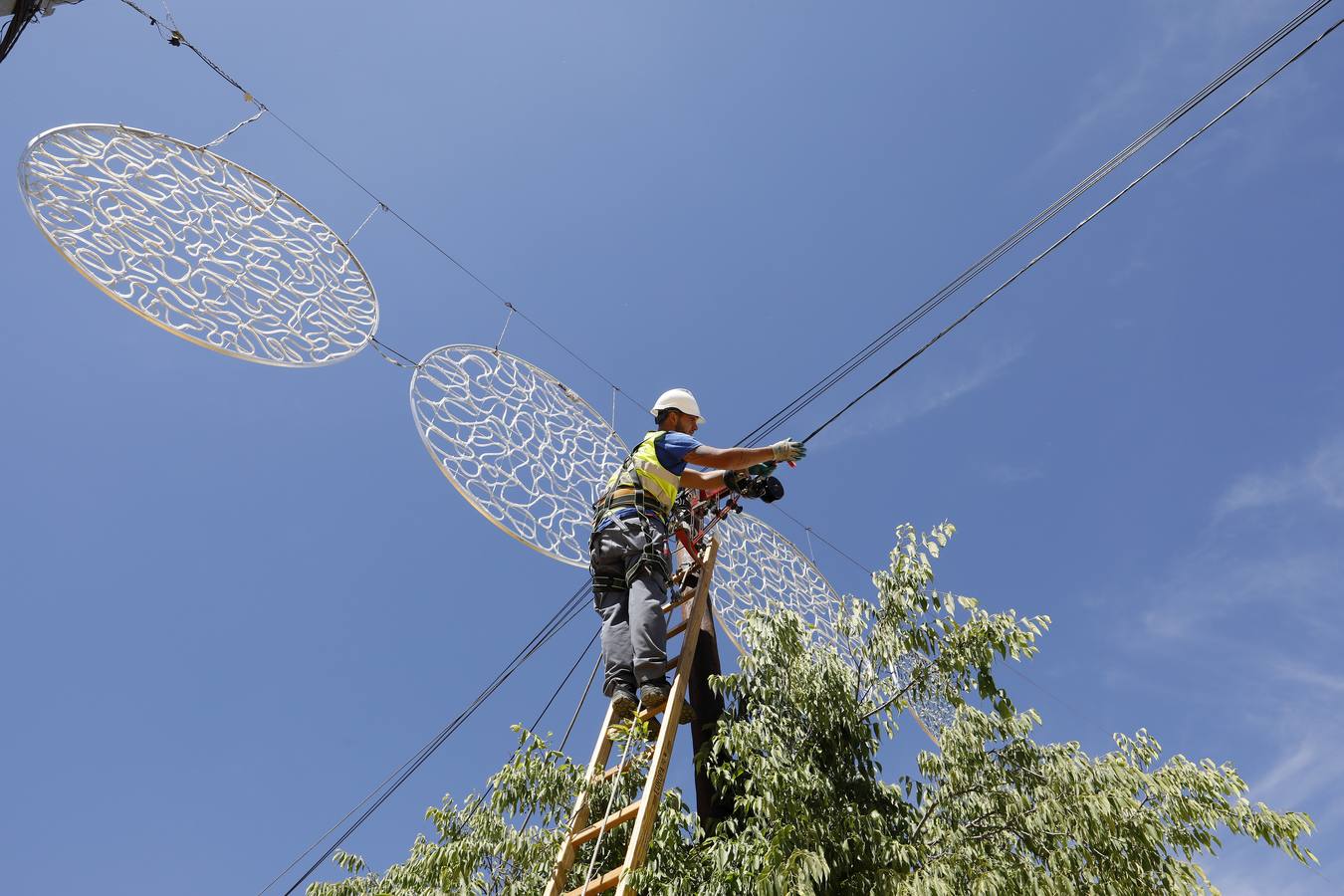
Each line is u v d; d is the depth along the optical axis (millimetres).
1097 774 6316
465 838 7047
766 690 6363
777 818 5590
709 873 5617
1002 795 6375
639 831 4848
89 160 5520
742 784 6211
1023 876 5742
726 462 5516
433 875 6887
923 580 6660
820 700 6402
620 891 4672
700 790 6398
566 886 6254
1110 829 6062
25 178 5148
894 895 5586
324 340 6375
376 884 8602
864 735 6445
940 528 6832
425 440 6801
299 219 6742
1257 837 6191
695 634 5762
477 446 7188
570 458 8008
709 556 6250
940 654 6496
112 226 5434
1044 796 6336
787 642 6570
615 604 5707
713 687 6418
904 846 5773
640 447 5902
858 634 6844
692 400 6516
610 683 5477
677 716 5238
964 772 6484
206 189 6145
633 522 5676
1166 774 6543
